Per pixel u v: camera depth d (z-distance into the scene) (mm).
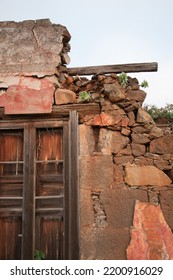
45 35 3316
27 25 3350
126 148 3129
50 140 3242
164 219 2977
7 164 3229
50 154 3209
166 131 3154
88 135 3172
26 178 3139
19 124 3248
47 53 3285
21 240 3074
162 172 3064
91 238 2986
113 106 3186
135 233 2961
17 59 3295
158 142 3115
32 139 3209
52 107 3217
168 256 2902
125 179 3066
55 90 3248
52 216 3080
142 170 3074
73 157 3123
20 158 3225
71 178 3094
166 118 3686
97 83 3264
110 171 3088
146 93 3195
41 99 3223
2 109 3254
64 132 3201
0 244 3080
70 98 3225
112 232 2980
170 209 2990
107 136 3156
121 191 3045
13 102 3227
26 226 3051
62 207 3084
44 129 3254
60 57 3301
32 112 3197
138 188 3047
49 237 3055
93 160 3119
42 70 3254
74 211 3029
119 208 3020
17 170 3203
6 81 3266
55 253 3018
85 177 3096
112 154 3129
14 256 3047
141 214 2994
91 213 3027
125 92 3197
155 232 2955
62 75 3336
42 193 3139
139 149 3113
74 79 3314
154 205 3006
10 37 3340
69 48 3463
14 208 3123
